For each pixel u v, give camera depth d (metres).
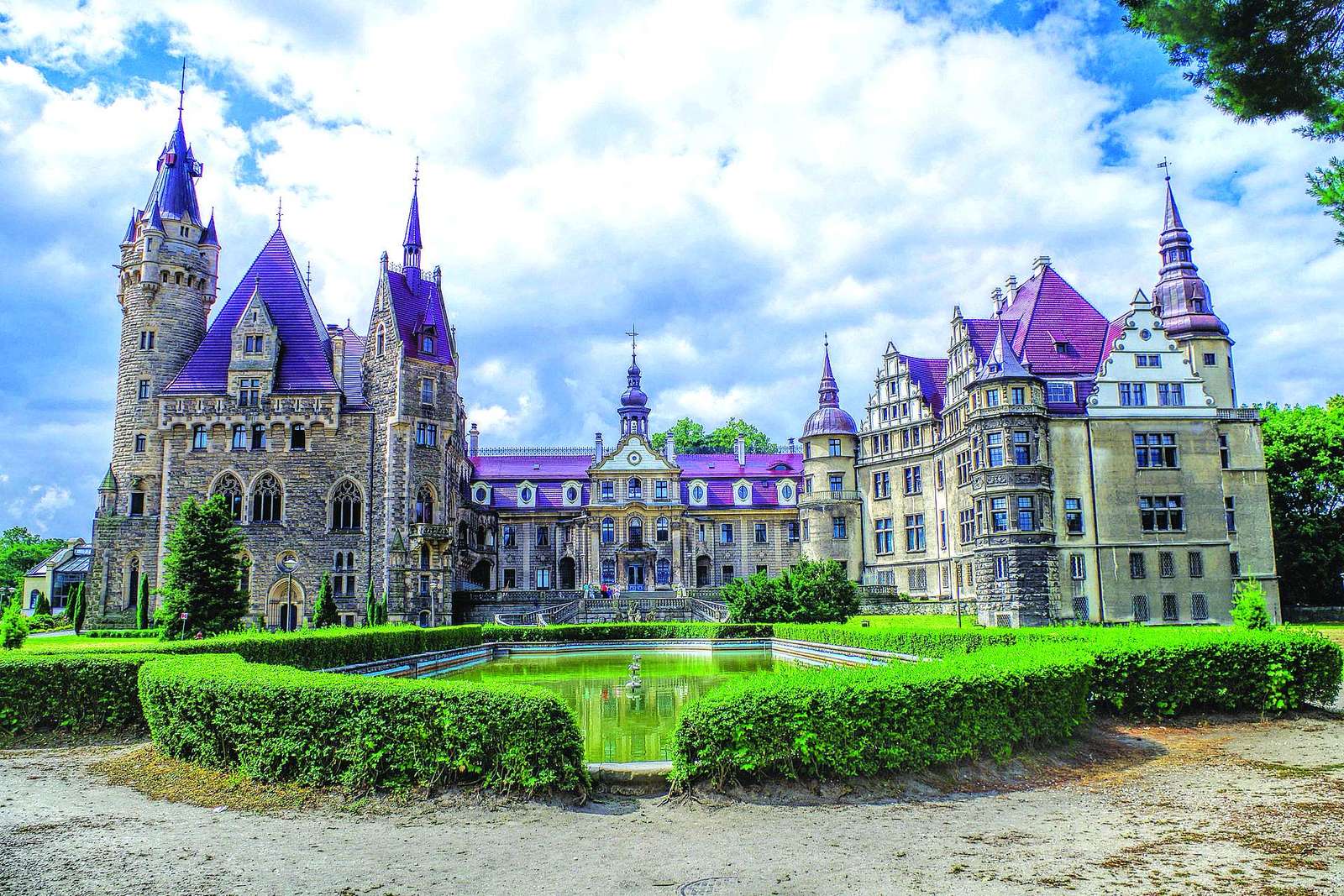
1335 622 61.03
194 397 72.06
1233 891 9.69
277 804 14.01
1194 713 21.64
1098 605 52.16
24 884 10.29
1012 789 14.93
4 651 24.44
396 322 72.31
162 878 10.51
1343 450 66.06
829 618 53.00
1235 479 58.25
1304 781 15.04
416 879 10.50
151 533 71.31
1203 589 53.19
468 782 14.50
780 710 14.55
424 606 70.12
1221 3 13.20
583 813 13.58
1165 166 63.69
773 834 12.42
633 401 100.62
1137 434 54.38
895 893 9.84
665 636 57.38
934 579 67.12
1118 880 10.12
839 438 76.75
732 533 92.69
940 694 15.65
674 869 10.87
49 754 18.75
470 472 90.56
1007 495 52.22
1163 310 62.19
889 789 14.68
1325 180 15.31
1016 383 53.69
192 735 16.48
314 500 71.19
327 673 16.89
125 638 60.12
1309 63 13.51
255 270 78.38
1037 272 61.16
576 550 87.94
